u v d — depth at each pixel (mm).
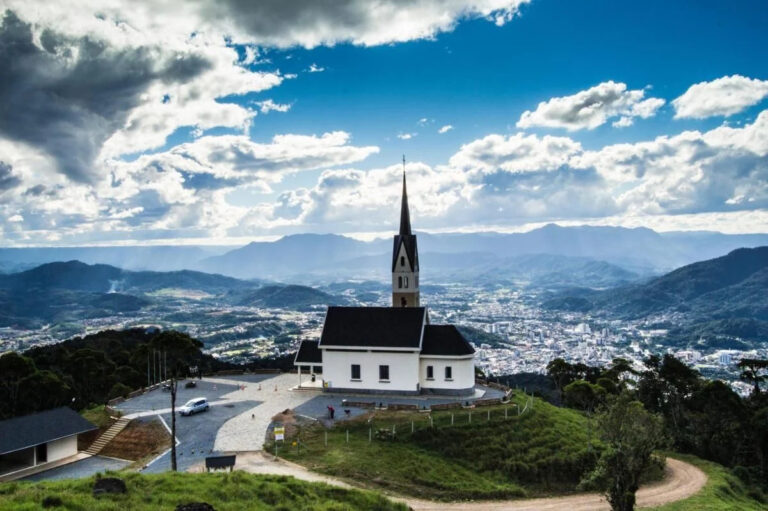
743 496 71375
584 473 58656
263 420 70188
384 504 43375
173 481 38656
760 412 92875
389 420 67500
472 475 58781
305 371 105438
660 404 110875
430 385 80938
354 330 83750
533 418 70250
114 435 68438
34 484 35812
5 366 92312
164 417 72562
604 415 49625
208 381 97750
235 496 37562
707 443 92938
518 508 53812
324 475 53562
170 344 58500
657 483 70750
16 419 61719
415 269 99438
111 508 31422
